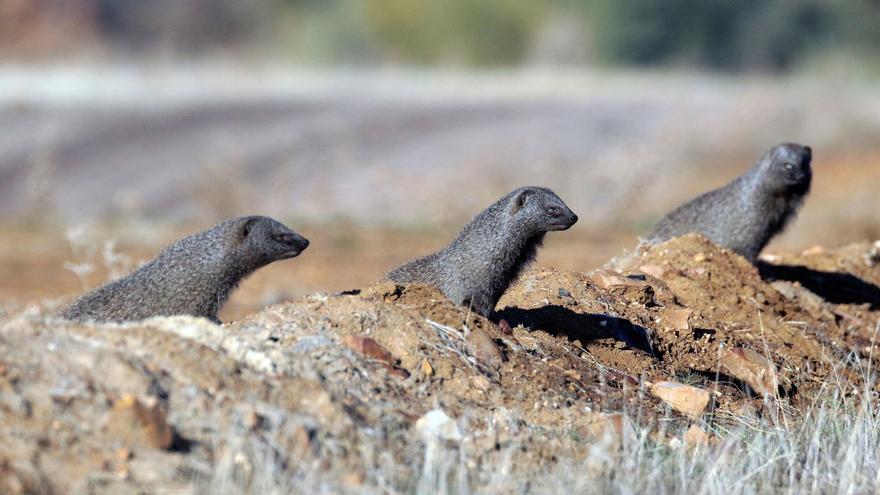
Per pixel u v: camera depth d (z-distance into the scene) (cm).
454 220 4878
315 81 10675
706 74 14662
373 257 4103
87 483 1333
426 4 16075
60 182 6512
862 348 2514
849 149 8012
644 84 12062
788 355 2300
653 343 2197
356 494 1410
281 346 1688
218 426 1459
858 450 1731
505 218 2033
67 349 1509
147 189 6291
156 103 8544
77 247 4162
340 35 16450
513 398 1767
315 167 6750
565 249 4225
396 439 1559
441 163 6788
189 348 1577
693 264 2589
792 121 8488
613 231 4803
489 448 1583
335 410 1545
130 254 4069
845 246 3173
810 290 2883
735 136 8000
